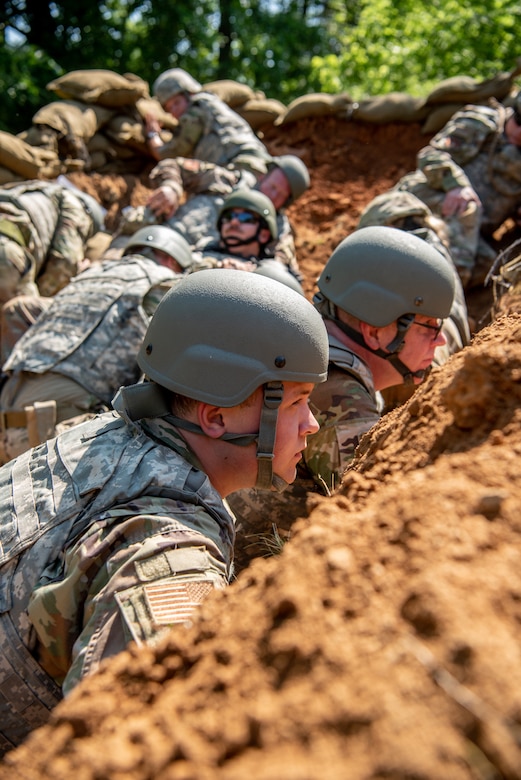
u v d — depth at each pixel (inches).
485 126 210.1
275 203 209.3
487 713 26.6
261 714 29.8
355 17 571.5
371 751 26.7
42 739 35.9
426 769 25.4
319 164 277.6
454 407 50.8
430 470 43.5
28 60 370.0
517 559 33.9
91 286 128.7
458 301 143.9
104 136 270.1
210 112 251.9
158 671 37.6
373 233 99.3
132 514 54.1
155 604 48.4
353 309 96.7
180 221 206.5
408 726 27.0
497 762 25.5
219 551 54.8
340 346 95.0
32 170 231.9
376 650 30.8
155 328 63.0
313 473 93.5
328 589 35.0
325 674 30.5
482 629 29.8
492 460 42.5
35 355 122.7
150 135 272.2
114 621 48.4
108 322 124.2
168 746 31.4
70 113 254.2
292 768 26.9
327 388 92.4
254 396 60.7
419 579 32.7
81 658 47.8
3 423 122.5
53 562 54.9
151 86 470.0
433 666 28.7
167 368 61.0
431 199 195.8
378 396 104.4
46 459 60.7
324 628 32.9
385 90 427.5
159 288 129.9
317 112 283.1
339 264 99.3
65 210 184.2
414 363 100.6
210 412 60.7
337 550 36.9
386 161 273.7
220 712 31.9
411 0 422.9
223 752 29.9
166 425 61.6
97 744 33.9
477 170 211.8
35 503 57.5
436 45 413.4
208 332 60.0
